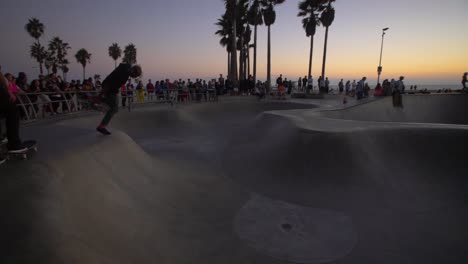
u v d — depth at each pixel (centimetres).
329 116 1134
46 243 213
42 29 4219
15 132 309
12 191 253
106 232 298
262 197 528
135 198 415
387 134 637
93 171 381
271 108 1667
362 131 644
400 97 1345
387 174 562
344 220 445
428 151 598
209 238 385
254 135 930
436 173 556
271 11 2416
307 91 2242
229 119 1493
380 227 425
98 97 462
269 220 444
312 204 497
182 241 366
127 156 502
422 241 392
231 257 349
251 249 368
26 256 197
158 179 528
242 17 2847
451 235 403
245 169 666
